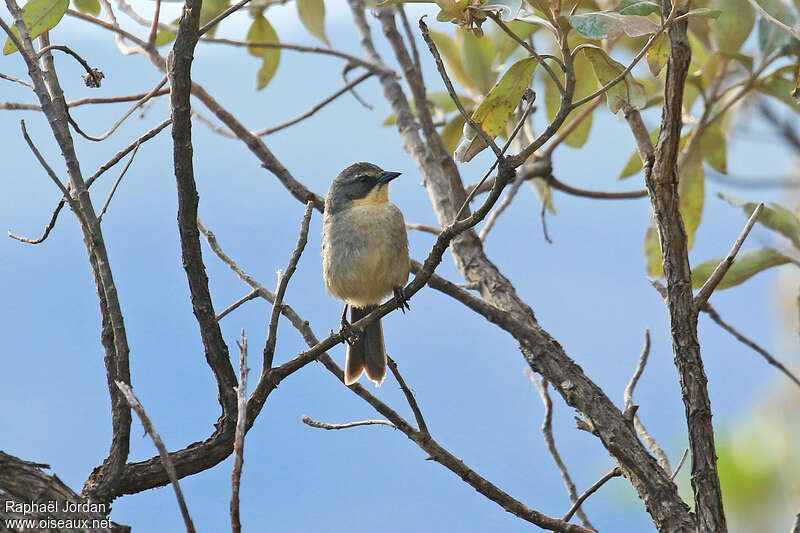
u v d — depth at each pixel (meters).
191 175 8.26
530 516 8.60
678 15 7.49
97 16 12.05
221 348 8.43
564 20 8.05
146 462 8.11
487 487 8.64
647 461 8.70
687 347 7.72
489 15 7.38
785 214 9.53
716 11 7.24
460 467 8.68
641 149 9.34
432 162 12.17
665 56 8.13
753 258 9.75
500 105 8.31
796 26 10.45
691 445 7.60
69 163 8.02
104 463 7.88
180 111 8.15
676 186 7.77
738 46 11.09
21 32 8.22
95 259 8.55
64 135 8.05
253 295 9.16
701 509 7.49
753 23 10.97
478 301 10.07
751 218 7.83
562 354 9.75
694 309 7.76
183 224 8.36
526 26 12.03
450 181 11.43
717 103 11.85
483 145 8.22
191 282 8.44
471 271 11.07
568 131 12.28
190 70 8.13
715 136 11.46
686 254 7.80
